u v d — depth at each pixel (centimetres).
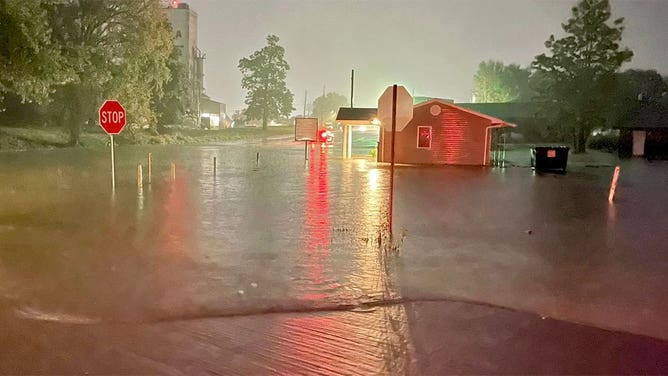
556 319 677
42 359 546
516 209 1625
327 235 1177
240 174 2609
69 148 4344
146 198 1698
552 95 5044
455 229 1279
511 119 6562
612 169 3428
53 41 3148
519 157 4406
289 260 955
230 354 563
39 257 940
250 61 9788
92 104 4453
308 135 4053
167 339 600
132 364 537
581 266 948
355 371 528
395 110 1136
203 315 675
